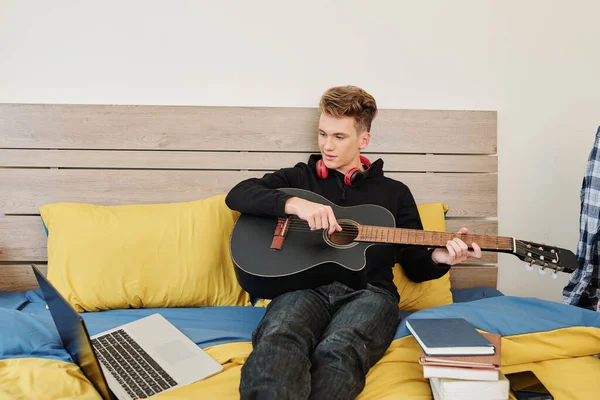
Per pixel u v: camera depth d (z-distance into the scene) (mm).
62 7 2057
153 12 2092
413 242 1568
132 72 2109
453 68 2225
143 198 2090
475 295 2080
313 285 1563
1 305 1860
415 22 2189
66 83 2088
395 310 1537
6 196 2033
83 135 2057
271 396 1115
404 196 1824
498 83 2246
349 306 1482
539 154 2289
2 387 1241
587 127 2285
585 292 1864
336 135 1754
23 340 1428
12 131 2025
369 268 1638
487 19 2213
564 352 1433
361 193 1778
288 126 2125
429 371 1247
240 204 1660
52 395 1219
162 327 1583
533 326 1469
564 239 2330
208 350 1482
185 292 1817
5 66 2061
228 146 2111
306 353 1284
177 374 1334
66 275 1777
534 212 2314
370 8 2166
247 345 1508
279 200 1594
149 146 2084
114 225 1856
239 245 1599
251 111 2109
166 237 1860
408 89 2219
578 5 2229
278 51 2152
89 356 1131
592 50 2254
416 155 2191
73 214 1883
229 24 2123
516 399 1302
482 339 1282
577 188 2307
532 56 2242
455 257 1557
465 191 2209
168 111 2082
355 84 2197
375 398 1294
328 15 2152
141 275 1799
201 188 2107
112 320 1686
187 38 2115
